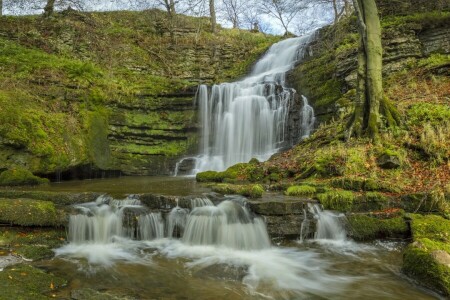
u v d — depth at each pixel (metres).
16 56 13.95
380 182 7.46
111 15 21.95
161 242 6.66
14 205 6.55
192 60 20.47
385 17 14.64
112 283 4.82
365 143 9.08
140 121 14.13
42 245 6.11
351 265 5.64
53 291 4.43
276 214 6.70
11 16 17.73
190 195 7.50
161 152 14.17
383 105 9.40
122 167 13.31
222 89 14.99
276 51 19.92
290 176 9.52
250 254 6.15
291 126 13.43
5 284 4.36
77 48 17.16
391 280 5.07
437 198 6.65
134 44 19.77
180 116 14.82
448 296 4.35
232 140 14.40
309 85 14.48
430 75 11.54
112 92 13.98
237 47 21.91
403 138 8.68
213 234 6.57
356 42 14.00
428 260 4.81
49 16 18.12
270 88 14.29
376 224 6.58
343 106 11.65
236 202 6.98
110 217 6.82
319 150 9.90
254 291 4.72
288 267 5.58
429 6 14.05
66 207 6.93
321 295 4.65
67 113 12.41
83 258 5.80
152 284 4.85
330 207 7.02
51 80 12.86
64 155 11.19
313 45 17.48
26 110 10.91
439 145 8.00
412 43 12.83
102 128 13.18
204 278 5.11
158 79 17.28
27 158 10.23
